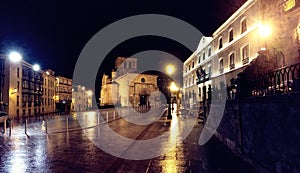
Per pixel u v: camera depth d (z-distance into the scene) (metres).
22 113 46.62
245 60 29.16
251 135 7.58
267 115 6.23
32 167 8.04
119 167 8.08
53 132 17.84
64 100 74.62
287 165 5.17
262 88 7.43
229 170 7.42
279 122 5.53
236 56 32.12
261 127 6.68
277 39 16.36
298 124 4.69
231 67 33.50
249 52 28.30
